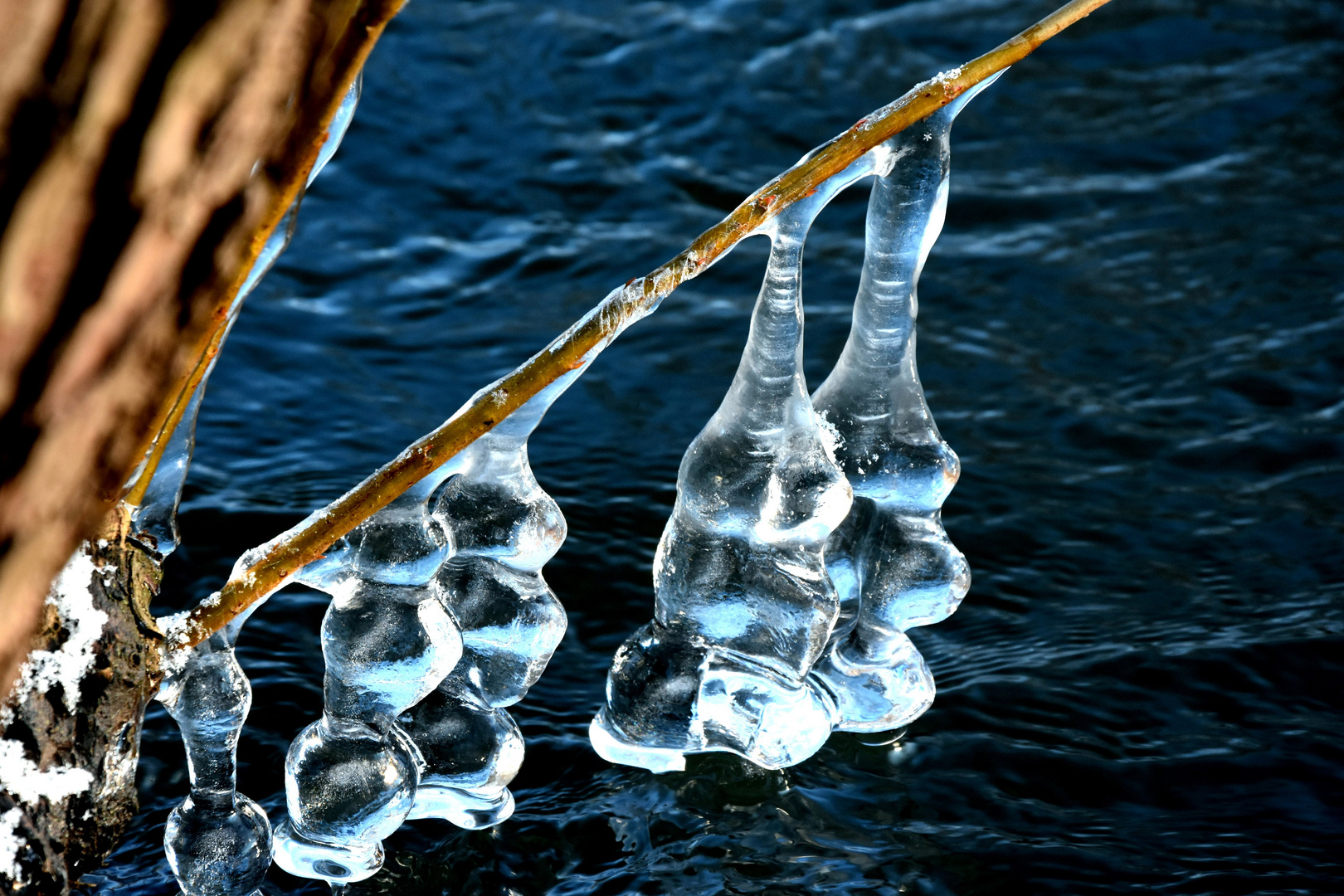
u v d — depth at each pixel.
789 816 1.71
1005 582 1.83
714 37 2.58
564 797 1.72
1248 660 1.78
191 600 1.81
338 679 1.67
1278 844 1.70
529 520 1.68
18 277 1.36
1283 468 1.89
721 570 1.71
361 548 1.66
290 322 1.98
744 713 1.72
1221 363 1.96
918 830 1.71
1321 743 1.74
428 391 1.95
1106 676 1.77
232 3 1.38
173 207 1.43
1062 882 1.69
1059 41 2.63
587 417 1.93
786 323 1.68
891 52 2.56
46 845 1.61
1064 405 1.94
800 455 1.69
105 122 1.34
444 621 1.67
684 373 1.97
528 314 2.01
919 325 1.99
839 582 1.74
